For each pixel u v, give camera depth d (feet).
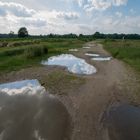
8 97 42.34
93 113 35.01
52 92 46.01
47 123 31.32
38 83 53.16
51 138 27.37
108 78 58.23
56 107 37.40
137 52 103.19
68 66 79.41
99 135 28.19
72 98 42.11
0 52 97.30
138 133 28.25
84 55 118.11
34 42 178.09
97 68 74.95
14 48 117.60
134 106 37.99
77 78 57.93
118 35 456.86
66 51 138.62
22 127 30.01
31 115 33.88
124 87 49.14
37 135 27.99
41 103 39.24
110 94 44.37
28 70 68.23
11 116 33.40
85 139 27.32
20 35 375.45
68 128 30.07
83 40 332.19
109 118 32.91
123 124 30.86
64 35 471.21
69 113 35.01
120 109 36.50
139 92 45.44
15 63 79.05
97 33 495.82
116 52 115.85
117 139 26.91
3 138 27.14
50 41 226.79
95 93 45.09
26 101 40.11
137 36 449.89
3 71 65.36
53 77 58.85
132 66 75.72
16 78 58.08
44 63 84.94
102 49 163.12
